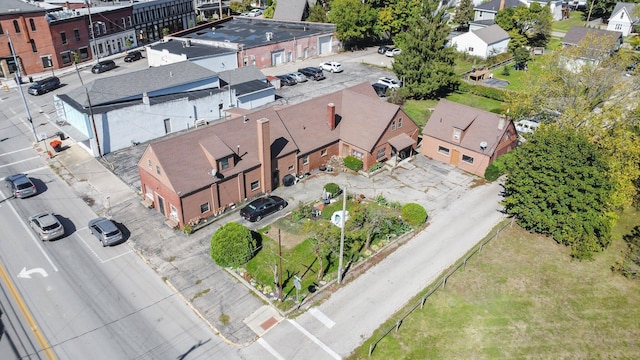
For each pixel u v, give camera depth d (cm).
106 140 4700
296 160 4238
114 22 7975
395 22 8631
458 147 4547
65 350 2594
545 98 4412
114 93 4850
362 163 4444
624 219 3947
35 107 5769
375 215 3466
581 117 4000
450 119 4650
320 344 2652
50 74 6919
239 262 3170
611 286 3162
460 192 4191
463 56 7988
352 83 6794
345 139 4512
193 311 2866
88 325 2753
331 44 8425
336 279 3123
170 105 5056
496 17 8606
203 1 10975
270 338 2684
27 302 2914
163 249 3394
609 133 3941
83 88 4850
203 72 5538
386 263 3300
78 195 4047
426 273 3206
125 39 8281
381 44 9044
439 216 3834
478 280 3170
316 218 3759
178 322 2784
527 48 7881
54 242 3459
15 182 3969
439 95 6519
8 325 2745
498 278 3195
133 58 7662
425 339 2708
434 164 4688
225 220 3728
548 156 3406
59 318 2800
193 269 3203
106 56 7938
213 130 3744
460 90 6644
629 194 3694
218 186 3694
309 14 9150
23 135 5091
